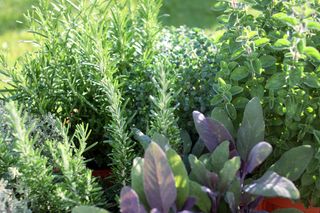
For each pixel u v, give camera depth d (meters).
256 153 0.63
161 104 0.69
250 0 0.75
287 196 0.59
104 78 0.73
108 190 0.74
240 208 0.67
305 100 0.70
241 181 0.66
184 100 0.80
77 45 0.81
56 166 0.69
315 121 0.72
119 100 0.75
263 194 0.60
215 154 0.66
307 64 0.73
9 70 0.80
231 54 0.75
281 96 0.70
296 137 0.74
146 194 0.61
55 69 0.81
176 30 0.95
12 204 0.63
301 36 0.67
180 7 1.62
